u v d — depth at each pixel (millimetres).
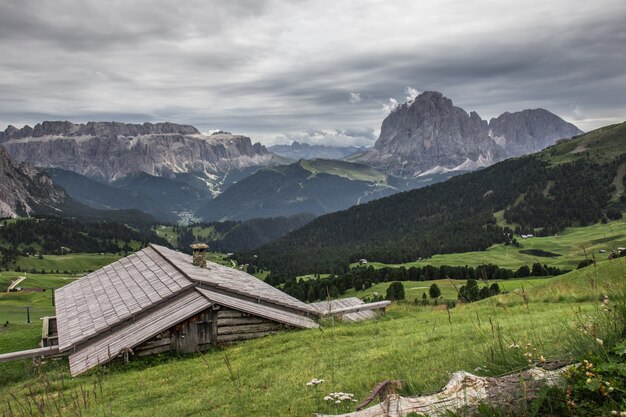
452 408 5809
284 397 12953
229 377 17906
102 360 25188
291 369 17359
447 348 15125
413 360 14508
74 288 44375
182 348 27547
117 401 17094
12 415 10930
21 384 22984
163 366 24203
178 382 18938
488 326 18281
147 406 15922
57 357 28984
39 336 41906
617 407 5320
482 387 6145
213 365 21453
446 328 20453
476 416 5637
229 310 28953
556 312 19938
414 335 20297
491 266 145125
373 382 12273
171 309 29672
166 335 27359
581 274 31969
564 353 7160
